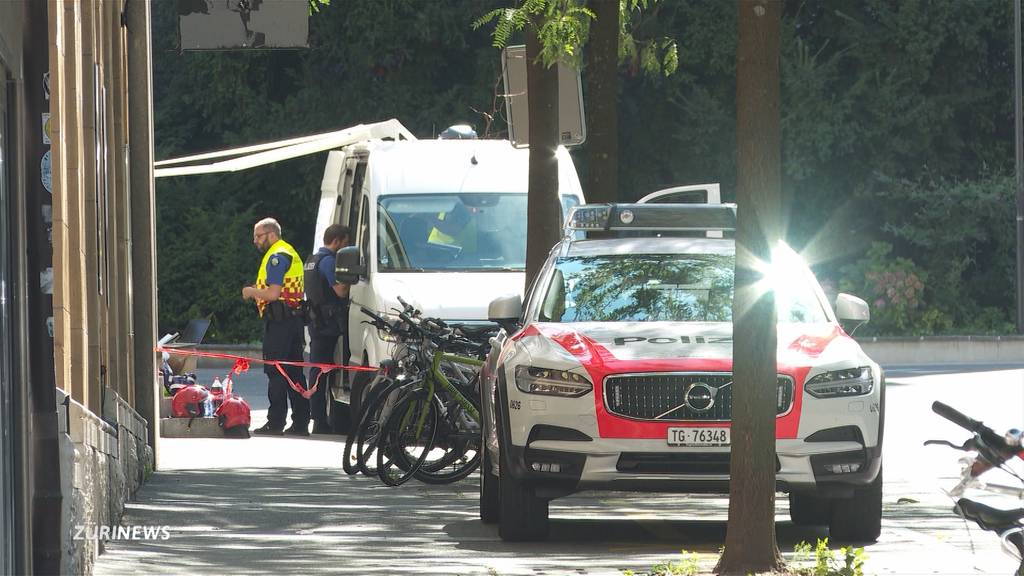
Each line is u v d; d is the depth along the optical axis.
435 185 48.34
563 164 48.31
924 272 104.06
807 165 104.50
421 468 36.81
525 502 27.33
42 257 18.89
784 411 26.64
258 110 101.06
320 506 32.56
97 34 31.66
